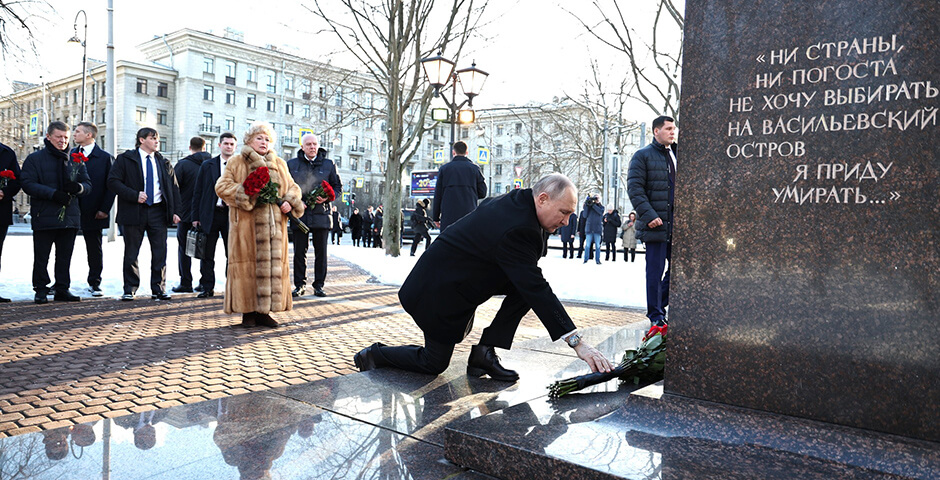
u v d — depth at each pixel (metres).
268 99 69.81
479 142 66.19
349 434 2.72
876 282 2.14
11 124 43.75
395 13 16.78
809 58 2.28
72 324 5.91
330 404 3.16
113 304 7.36
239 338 5.45
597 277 12.37
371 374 3.77
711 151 2.48
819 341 2.24
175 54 65.38
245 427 2.83
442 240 3.46
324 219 8.59
